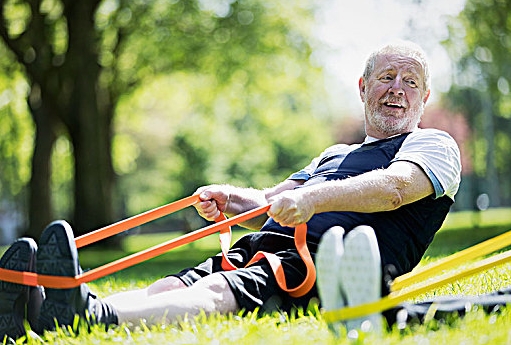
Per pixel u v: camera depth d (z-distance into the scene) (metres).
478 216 31.72
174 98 32.66
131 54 27.34
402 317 3.93
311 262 4.61
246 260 5.04
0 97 30.00
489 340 3.41
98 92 24.52
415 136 5.08
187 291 4.38
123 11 26.03
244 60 27.34
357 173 5.12
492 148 43.97
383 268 4.69
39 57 23.75
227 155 54.19
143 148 57.16
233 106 32.03
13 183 38.91
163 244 4.36
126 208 59.44
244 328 3.92
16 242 4.27
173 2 26.42
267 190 5.84
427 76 5.48
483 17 23.34
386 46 5.51
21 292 4.22
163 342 3.75
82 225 24.97
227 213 5.68
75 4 23.75
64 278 4.02
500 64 24.44
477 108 41.38
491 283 5.90
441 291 5.89
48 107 24.47
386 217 4.86
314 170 5.75
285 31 27.86
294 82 30.16
